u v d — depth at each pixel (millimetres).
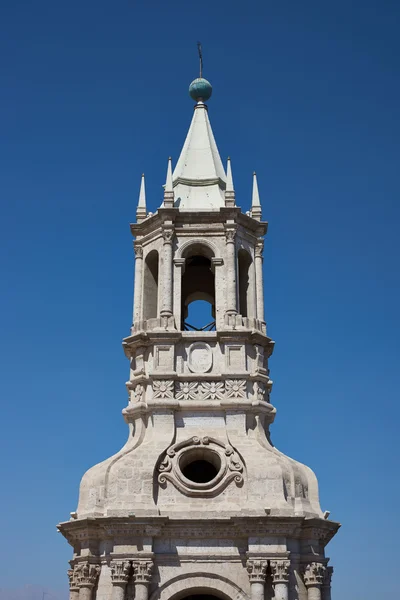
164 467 46094
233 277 51125
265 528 43656
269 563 43219
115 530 43812
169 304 50531
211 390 48719
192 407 48188
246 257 53875
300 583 44031
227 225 52156
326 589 46031
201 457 47438
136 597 42719
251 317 52250
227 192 53156
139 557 43344
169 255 51656
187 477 47688
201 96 60375
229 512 44625
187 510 44781
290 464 46938
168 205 52562
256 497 44750
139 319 52469
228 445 46719
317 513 46156
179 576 43531
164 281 51031
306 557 44438
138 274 53688
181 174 55750
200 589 43781
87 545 44875
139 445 47531
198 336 49750
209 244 52312
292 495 45719
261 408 48406
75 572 45219
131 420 49625
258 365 49781
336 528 46531
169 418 47844
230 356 49438
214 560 43844
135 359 50562
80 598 44062
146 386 49562
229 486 45688
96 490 45906
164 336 49500
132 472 45438
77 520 44938
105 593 43688
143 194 56156
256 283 53250
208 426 48031
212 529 44125
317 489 47344
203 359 49500
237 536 44125
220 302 50875
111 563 43562
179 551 43938
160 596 43219
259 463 45688
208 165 56344
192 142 57656
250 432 47969
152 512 44188
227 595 43219
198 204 54219
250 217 53531
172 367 49125
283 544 43625
